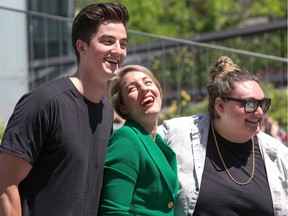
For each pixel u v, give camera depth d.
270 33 18.14
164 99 12.41
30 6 13.89
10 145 4.50
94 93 4.78
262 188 5.61
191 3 21.83
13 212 4.51
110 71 4.76
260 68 14.43
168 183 5.17
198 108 11.98
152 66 12.85
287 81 14.70
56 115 4.55
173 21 21.52
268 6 22.08
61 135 4.56
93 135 4.76
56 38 14.24
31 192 4.62
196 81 12.69
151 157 5.16
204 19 21.61
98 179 4.83
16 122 4.54
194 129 5.75
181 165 5.60
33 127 4.51
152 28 20.70
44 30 14.08
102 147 4.84
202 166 5.59
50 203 4.58
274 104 13.01
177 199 5.51
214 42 17.25
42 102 4.54
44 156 4.59
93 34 4.74
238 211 5.50
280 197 5.61
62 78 4.74
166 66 12.95
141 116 5.32
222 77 5.68
